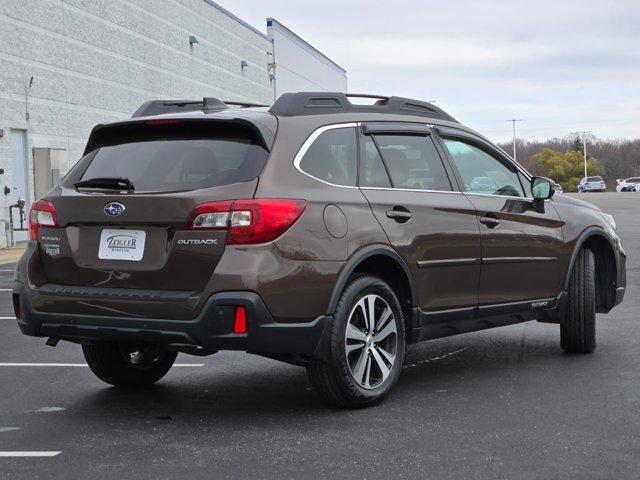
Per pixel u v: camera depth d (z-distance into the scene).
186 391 5.81
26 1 20.47
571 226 6.77
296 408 5.27
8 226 19.16
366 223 5.20
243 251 4.70
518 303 6.32
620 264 7.28
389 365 5.38
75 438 4.64
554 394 5.49
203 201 4.75
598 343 7.36
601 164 156.50
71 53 22.81
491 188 6.30
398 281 5.52
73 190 5.20
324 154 5.23
